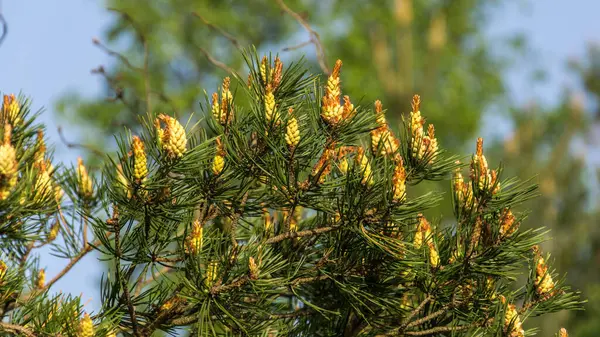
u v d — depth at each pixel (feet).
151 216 9.44
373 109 10.51
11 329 9.22
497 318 9.63
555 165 34.91
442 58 59.21
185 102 46.57
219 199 9.77
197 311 10.03
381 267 10.30
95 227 9.38
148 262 9.62
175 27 50.37
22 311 9.66
